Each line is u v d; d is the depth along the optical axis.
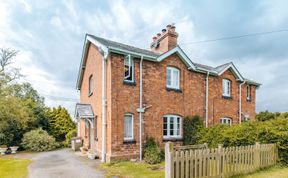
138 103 12.89
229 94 18.75
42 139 18.20
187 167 6.57
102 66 13.12
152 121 13.39
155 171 9.10
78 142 17.97
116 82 12.17
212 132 13.20
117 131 11.92
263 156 9.02
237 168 7.89
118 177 8.18
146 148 12.40
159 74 14.04
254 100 21.23
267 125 10.65
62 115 24.48
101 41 13.44
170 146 6.29
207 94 16.61
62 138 24.03
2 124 18.22
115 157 11.63
